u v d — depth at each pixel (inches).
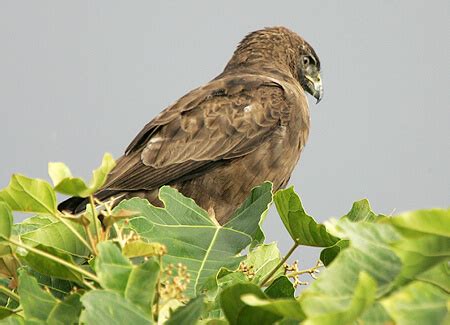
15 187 178.2
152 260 153.3
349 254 127.9
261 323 146.8
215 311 185.0
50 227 212.2
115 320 144.9
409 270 123.0
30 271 200.1
